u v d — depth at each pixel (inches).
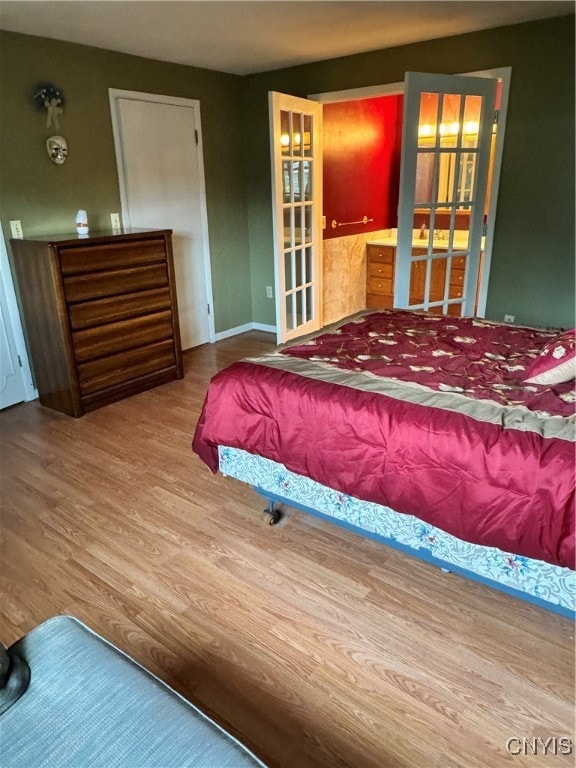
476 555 65.6
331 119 186.4
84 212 133.7
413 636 66.6
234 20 117.9
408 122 131.9
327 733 55.4
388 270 218.8
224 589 75.4
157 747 38.4
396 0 108.9
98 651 46.7
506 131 140.6
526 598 64.5
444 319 111.0
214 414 83.4
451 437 62.3
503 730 55.1
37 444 118.4
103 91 142.3
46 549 84.4
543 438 59.2
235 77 179.3
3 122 124.0
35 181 132.3
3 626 69.5
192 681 61.5
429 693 59.2
